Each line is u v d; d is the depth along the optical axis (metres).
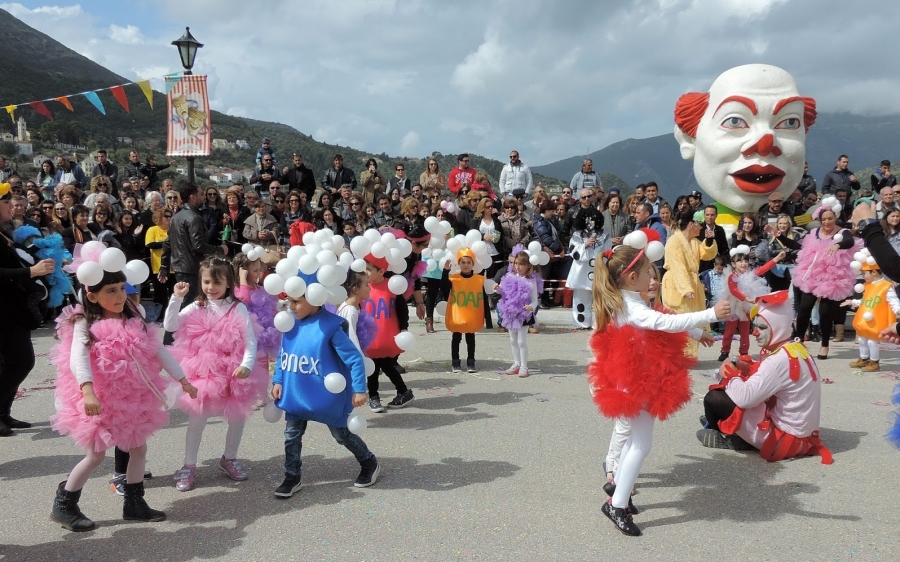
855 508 3.98
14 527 3.73
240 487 4.32
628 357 3.67
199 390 4.20
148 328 3.87
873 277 7.55
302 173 13.41
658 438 5.34
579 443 5.15
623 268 3.80
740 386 4.78
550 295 12.02
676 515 3.89
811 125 11.93
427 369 7.90
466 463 4.73
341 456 4.92
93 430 3.54
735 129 11.55
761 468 4.68
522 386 7.03
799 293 9.71
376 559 3.35
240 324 4.43
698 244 9.38
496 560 3.34
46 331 9.88
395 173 14.30
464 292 7.52
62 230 10.02
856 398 6.55
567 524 3.75
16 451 5.04
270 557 3.38
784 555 3.39
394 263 6.01
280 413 4.46
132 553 3.43
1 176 12.09
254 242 10.52
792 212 11.95
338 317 4.28
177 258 8.52
